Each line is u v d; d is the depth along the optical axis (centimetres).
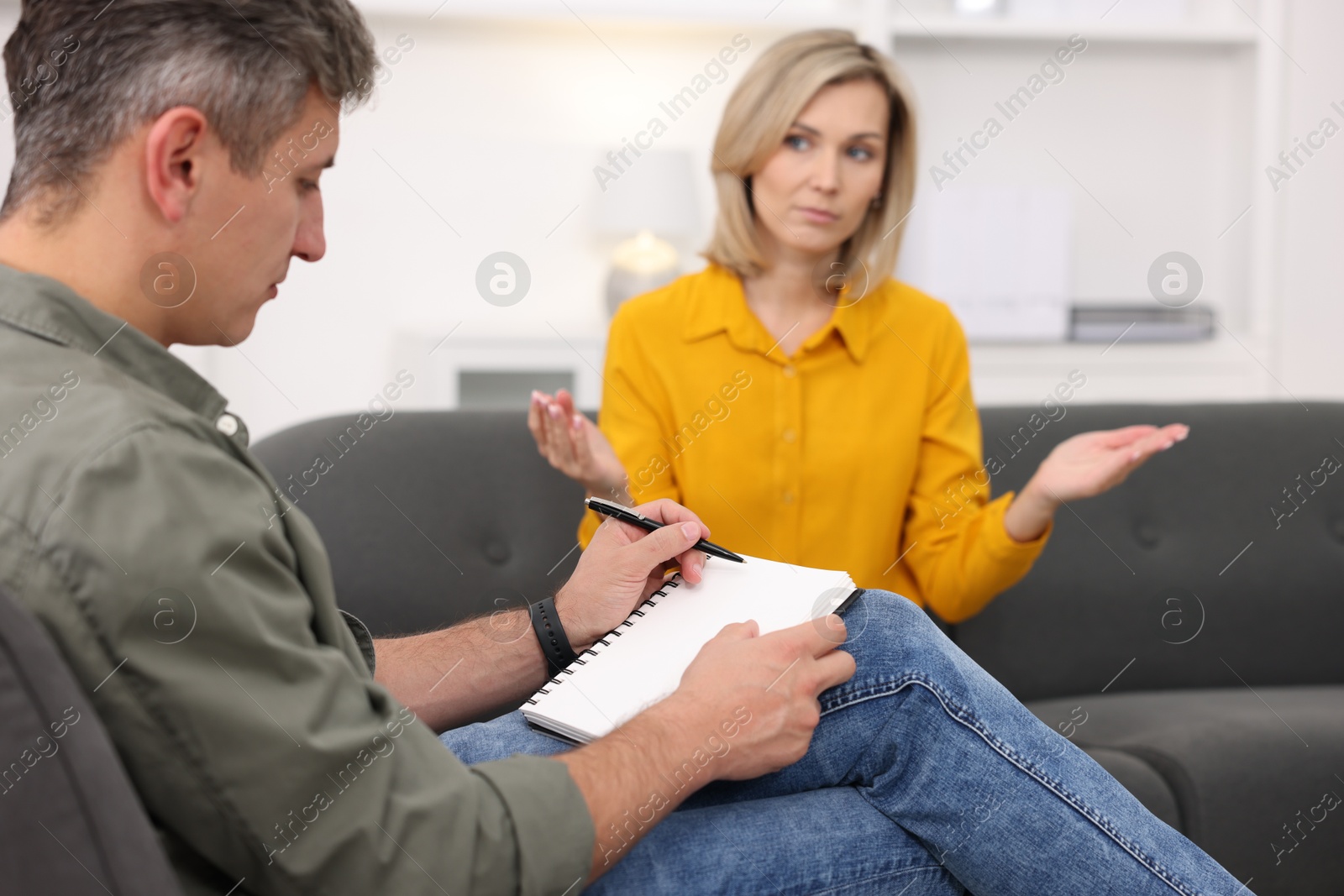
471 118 321
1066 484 136
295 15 76
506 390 309
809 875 85
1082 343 312
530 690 105
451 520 150
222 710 63
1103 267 345
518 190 325
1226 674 167
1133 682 165
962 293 307
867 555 157
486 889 69
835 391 160
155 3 71
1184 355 316
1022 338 310
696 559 105
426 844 68
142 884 59
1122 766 131
